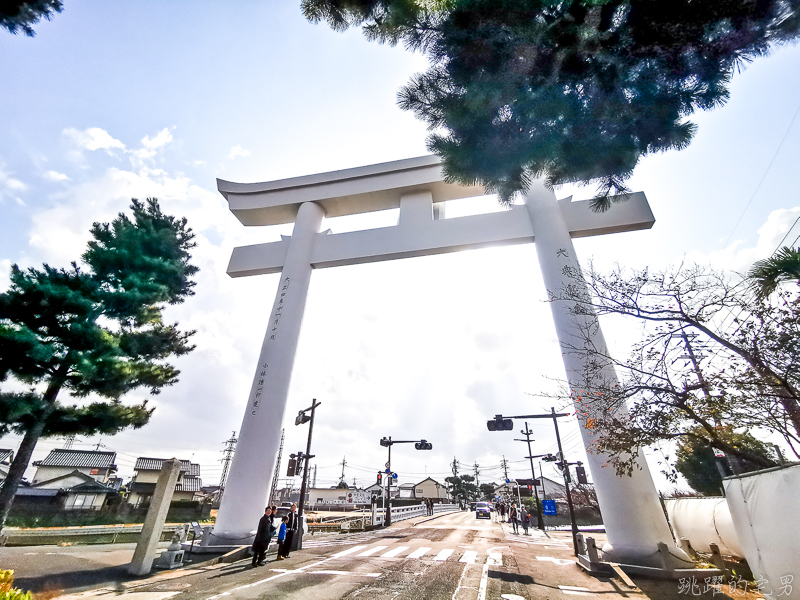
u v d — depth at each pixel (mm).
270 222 20797
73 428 11734
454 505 63438
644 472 11062
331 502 68312
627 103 4602
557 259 14188
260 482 13562
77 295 11008
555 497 49188
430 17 4457
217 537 12391
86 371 10758
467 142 5289
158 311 14422
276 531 14375
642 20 3979
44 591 7516
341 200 19016
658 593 7992
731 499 6840
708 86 4410
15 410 9836
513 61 4383
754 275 7070
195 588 7930
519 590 8195
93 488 30859
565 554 13891
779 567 5484
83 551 12766
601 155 5125
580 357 11516
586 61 4348
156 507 9938
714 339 6535
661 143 5012
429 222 17047
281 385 15203
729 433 7109
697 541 11617
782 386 5746
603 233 15258
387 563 11125
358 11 4660
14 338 9656
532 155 5246
